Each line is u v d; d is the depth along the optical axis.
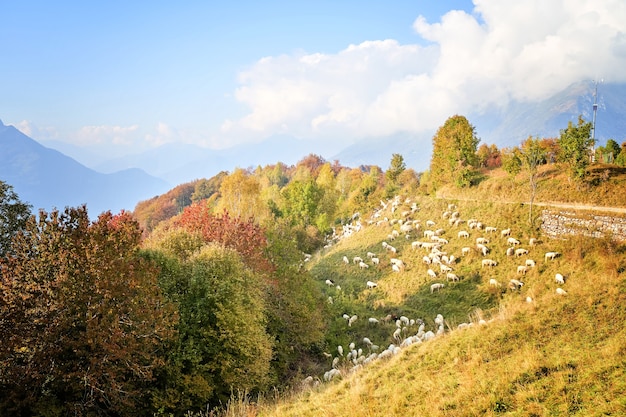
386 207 64.25
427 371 14.72
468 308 32.34
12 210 23.36
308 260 60.72
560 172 46.66
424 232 47.94
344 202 91.62
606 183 40.75
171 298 22.03
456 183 54.59
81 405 15.96
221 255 24.77
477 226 43.50
